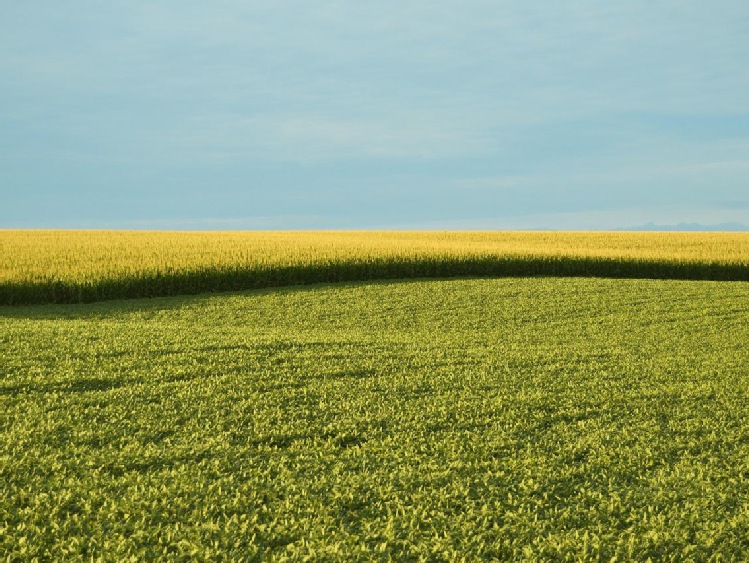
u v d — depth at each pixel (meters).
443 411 6.08
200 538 3.66
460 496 4.33
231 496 4.27
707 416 6.23
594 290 17.55
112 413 5.88
